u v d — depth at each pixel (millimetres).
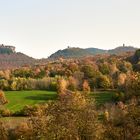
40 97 134875
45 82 152125
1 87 153125
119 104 62844
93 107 30703
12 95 140250
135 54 188625
